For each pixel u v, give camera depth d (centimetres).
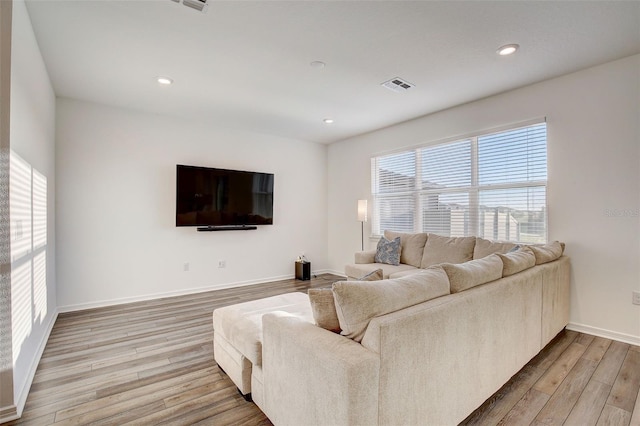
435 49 264
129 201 406
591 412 182
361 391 116
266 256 532
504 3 206
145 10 213
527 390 204
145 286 417
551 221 323
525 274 226
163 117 432
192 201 441
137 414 181
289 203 562
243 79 321
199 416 179
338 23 229
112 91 350
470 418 176
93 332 302
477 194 385
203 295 441
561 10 213
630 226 278
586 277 301
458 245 371
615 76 283
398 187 484
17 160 191
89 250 379
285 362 152
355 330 135
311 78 320
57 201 358
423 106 402
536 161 335
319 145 604
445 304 154
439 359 150
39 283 256
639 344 272
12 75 178
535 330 238
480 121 378
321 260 605
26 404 190
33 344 231
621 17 220
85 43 253
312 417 134
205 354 257
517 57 278
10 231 176
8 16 173
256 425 172
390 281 153
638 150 273
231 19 224
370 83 331
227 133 491
